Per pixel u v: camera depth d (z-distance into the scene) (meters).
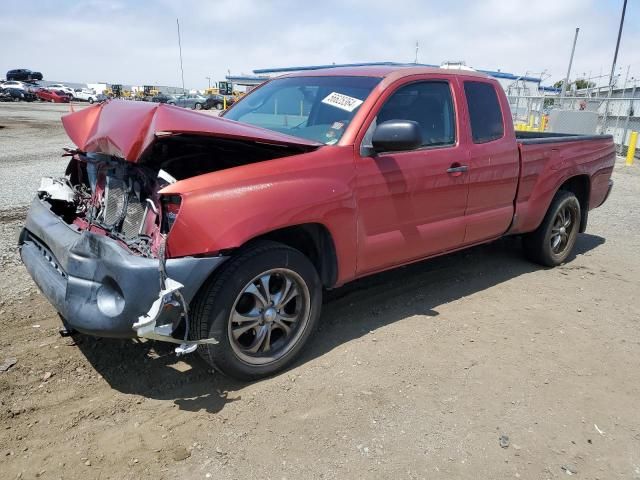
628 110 17.70
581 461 2.67
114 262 2.73
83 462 2.53
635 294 4.96
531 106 25.95
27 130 21.30
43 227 3.43
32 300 4.26
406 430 2.83
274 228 3.03
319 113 3.84
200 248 2.79
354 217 3.48
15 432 2.71
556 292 4.93
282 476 2.48
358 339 3.82
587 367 3.58
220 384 3.20
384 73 3.94
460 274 5.31
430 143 4.03
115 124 3.05
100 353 3.49
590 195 5.88
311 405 3.02
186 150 3.52
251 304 3.19
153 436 2.73
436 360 3.56
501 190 4.66
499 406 3.08
